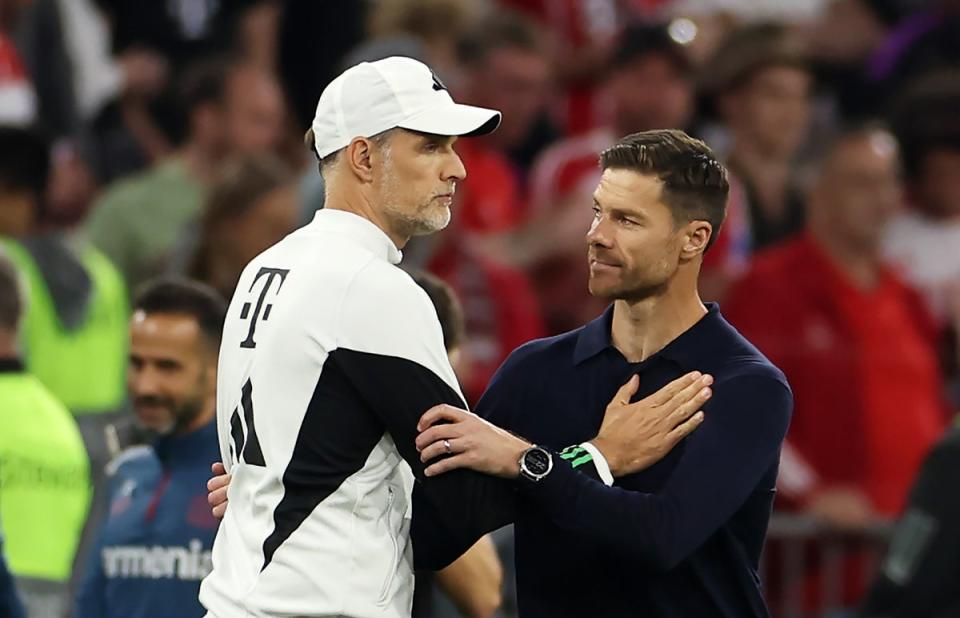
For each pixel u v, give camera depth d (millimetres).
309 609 15258
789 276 28406
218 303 20156
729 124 32531
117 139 37312
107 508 20422
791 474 27750
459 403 15750
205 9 39438
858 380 28141
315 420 15484
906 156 32250
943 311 31469
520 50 33625
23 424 22109
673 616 16141
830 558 27516
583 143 32500
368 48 31609
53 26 37969
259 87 33750
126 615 19750
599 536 15500
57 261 26953
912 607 20625
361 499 15586
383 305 15539
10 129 27234
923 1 40500
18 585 21719
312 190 25719
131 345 19969
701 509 15625
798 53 32750
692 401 15945
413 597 17078
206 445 19938
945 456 20641
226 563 15727
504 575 23234
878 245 28875
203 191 31312
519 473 15539
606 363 16562
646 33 32531
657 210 16000
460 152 31781
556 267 30547
